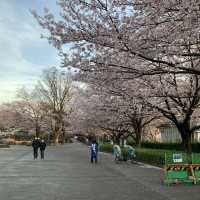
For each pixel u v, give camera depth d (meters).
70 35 15.04
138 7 13.08
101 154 56.22
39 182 20.81
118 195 15.93
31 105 110.94
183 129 29.33
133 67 15.97
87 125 59.56
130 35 13.80
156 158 32.44
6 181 21.30
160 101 29.59
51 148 80.94
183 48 14.72
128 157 37.47
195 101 28.23
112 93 25.50
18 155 51.03
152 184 19.88
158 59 15.53
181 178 20.12
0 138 113.31
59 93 105.94
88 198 15.13
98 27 14.35
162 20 13.12
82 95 49.78
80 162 37.81
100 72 16.50
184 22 12.54
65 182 20.83
